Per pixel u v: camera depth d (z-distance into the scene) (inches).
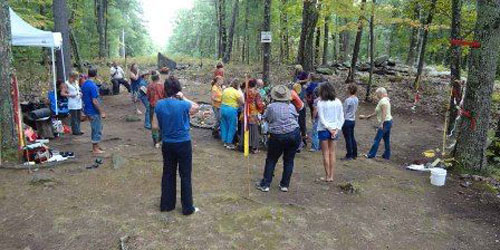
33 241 177.2
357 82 745.6
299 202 232.4
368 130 496.1
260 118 345.4
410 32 1041.5
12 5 718.5
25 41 412.2
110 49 1763.0
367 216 219.3
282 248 178.9
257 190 247.8
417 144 442.6
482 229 212.8
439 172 279.1
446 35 868.6
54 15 576.7
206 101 591.5
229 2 1480.1
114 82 673.0
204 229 191.6
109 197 224.8
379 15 594.6
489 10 285.1
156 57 1259.8
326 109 265.6
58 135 385.1
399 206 237.0
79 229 187.6
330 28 823.1
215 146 359.3
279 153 242.2
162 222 196.4
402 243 191.9
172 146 197.2
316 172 296.8
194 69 943.7
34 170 263.6
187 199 203.6
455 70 490.9
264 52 499.2
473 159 307.6
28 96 548.4
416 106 623.8
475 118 302.7
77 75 393.7
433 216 226.2
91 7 1373.0
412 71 865.5
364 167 318.3
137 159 292.5
